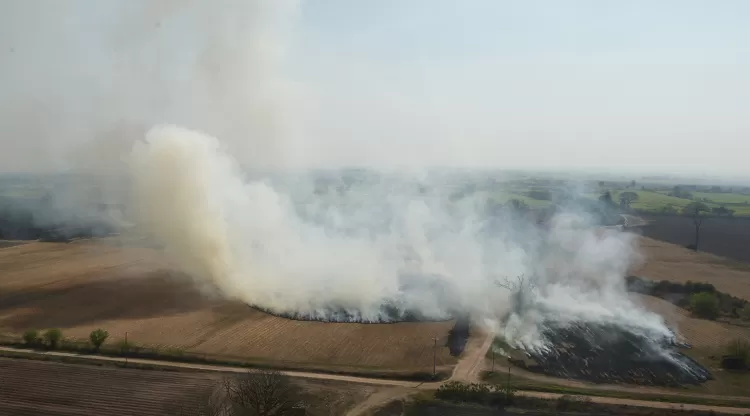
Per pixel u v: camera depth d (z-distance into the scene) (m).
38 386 54.78
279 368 59.22
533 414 49.97
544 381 57.28
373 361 61.88
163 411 50.06
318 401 51.72
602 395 53.53
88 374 57.53
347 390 54.09
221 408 49.94
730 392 55.66
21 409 50.41
